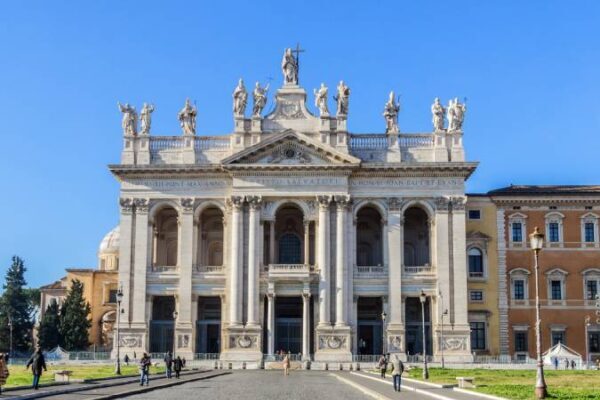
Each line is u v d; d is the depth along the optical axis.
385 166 93.38
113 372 67.75
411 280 92.75
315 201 93.56
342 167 92.88
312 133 95.56
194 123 97.25
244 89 96.81
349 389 50.25
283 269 91.50
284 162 93.62
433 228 93.38
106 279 120.25
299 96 96.69
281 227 100.06
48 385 47.50
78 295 114.19
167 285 94.19
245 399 39.00
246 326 91.00
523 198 97.50
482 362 89.12
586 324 94.56
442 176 94.00
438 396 40.47
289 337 94.44
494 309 96.06
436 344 90.50
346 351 89.88
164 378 60.38
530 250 97.06
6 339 128.00
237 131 95.75
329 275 91.94
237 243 92.69
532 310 96.00
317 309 91.75
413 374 67.50
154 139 97.19
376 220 100.94
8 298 131.75
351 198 93.88
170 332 96.12
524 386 47.34
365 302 97.38
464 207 93.19
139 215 95.19
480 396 40.25
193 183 95.69
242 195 93.56
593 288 96.12
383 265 93.38
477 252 97.56
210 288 93.88
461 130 95.25
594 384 50.69
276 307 96.31
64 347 111.94
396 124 95.69
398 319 91.69
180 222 95.00
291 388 50.03
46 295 132.12
